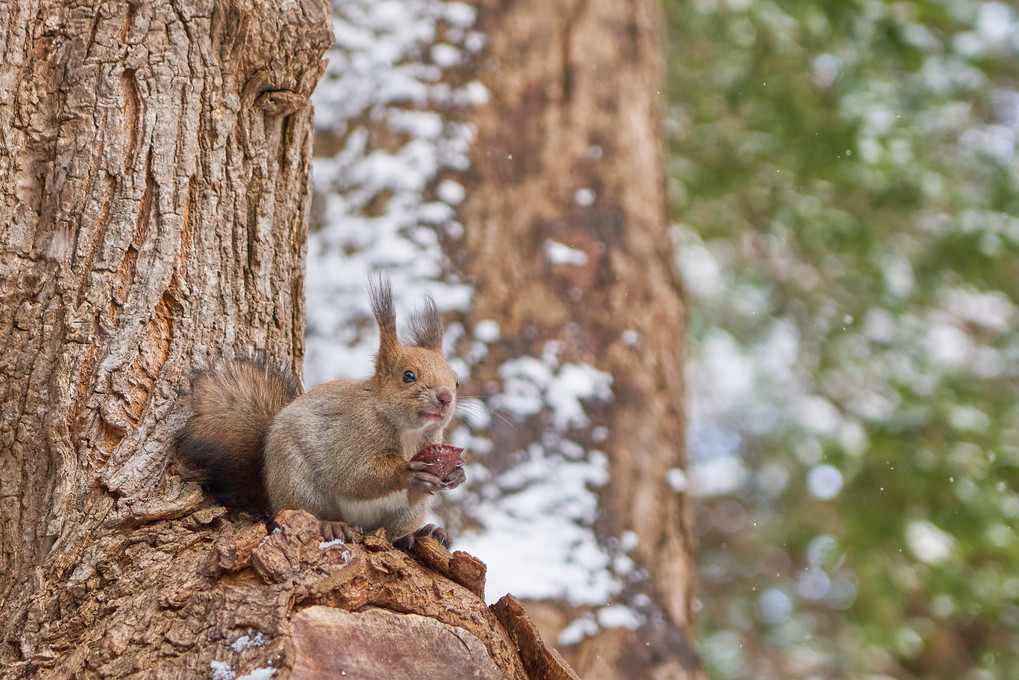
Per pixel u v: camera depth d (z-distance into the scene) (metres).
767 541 21.98
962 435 17.77
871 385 19.97
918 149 18.45
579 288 12.03
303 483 7.05
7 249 6.95
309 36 7.61
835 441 19.16
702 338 20.39
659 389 12.14
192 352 7.19
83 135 7.10
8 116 7.04
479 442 10.95
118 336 6.97
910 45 18.16
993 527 16.95
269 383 7.40
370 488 7.17
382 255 11.36
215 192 7.41
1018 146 19.97
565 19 13.17
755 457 22.73
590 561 10.73
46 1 7.19
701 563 23.53
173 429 6.94
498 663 6.30
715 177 18.88
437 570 6.64
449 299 11.34
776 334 21.06
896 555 17.80
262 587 5.86
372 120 12.04
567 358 11.66
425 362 7.50
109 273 7.02
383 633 6.05
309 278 11.38
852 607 18.48
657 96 13.80
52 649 6.07
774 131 18.59
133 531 6.56
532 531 10.69
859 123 17.64
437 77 12.30
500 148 12.27
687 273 20.67
